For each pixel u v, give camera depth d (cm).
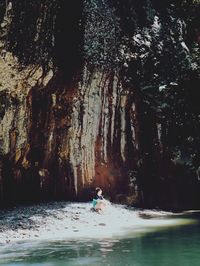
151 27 2297
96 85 2094
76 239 1290
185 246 1130
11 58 1803
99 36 2081
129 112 2206
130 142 2209
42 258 1023
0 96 1834
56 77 1975
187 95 2292
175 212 2066
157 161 2247
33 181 2036
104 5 2103
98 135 2128
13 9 1773
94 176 2123
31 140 1992
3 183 1920
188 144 2273
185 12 2466
